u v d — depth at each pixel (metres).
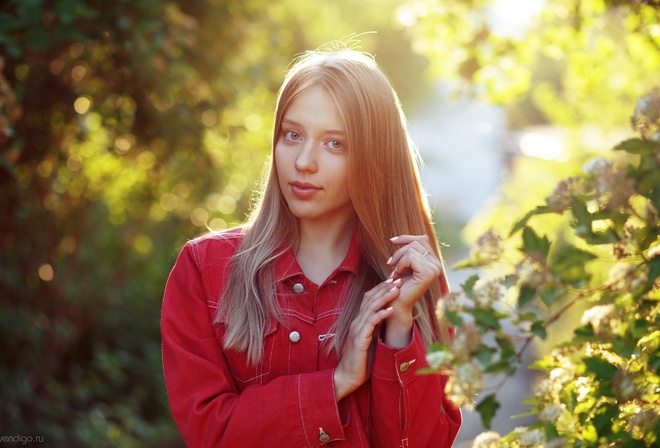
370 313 1.69
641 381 1.37
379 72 1.85
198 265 1.85
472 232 6.58
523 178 6.14
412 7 3.66
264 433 1.68
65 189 4.93
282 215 1.87
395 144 1.85
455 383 1.33
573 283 1.33
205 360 1.77
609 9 3.10
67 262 5.15
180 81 4.06
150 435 5.54
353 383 1.69
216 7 4.40
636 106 1.36
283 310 1.81
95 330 5.89
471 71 3.67
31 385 5.05
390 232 1.86
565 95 5.80
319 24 5.46
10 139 3.59
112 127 4.32
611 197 1.30
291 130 1.80
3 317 4.74
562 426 1.43
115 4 3.52
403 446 1.73
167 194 5.68
